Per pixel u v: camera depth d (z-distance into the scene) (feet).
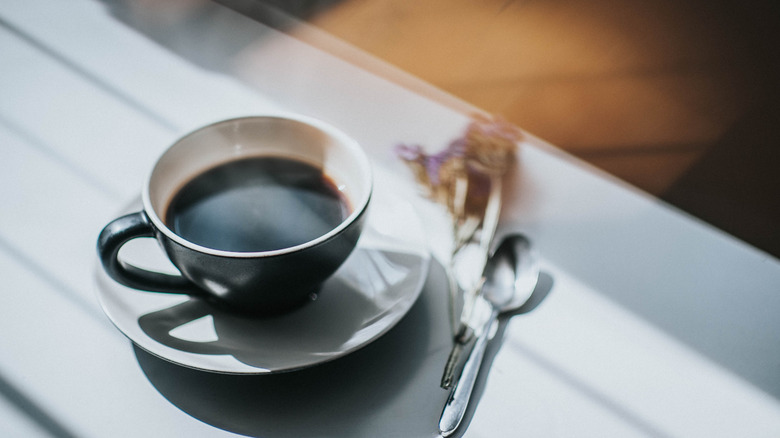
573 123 4.03
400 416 1.23
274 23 1.94
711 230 1.50
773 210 3.55
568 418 1.24
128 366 1.27
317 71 1.81
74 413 1.21
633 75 4.37
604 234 1.49
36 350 1.28
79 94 1.73
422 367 1.29
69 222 1.47
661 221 1.51
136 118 1.68
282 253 1.18
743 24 4.75
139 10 1.95
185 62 1.81
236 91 1.75
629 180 3.69
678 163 3.80
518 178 1.58
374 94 1.76
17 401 1.22
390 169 1.59
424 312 1.37
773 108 4.14
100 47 1.84
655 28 4.73
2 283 1.36
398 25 4.62
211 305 1.31
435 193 1.55
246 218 1.31
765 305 1.39
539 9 4.87
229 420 1.22
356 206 1.32
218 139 1.38
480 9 4.82
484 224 1.50
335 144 1.37
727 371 1.31
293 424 1.22
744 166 3.79
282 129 1.39
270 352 1.24
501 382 1.28
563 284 1.41
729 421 1.25
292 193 1.35
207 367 1.20
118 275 1.22
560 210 1.52
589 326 1.36
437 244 1.47
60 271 1.38
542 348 1.33
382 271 1.37
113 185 1.54
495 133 1.65
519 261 1.42
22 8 1.94
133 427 1.20
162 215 1.28
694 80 4.34
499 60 4.44
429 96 1.77
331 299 1.33
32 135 1.63
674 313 1.38
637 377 1.30
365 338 1.26
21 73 1.77
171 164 1.33
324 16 4.63
